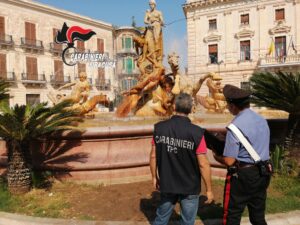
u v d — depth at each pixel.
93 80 49.03
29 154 5.70
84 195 5.55
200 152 3.37
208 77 11.59
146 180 6.48
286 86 5.71
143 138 6.52
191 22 42.28
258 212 3.54
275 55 37.66
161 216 3.59
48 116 5.46
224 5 40.12
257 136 3.38
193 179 3.40
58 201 5.24
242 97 3.45
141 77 10.10
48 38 44.69
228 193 3.48
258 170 3.37
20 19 41.41
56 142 6.38
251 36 38.81
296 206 4.79
